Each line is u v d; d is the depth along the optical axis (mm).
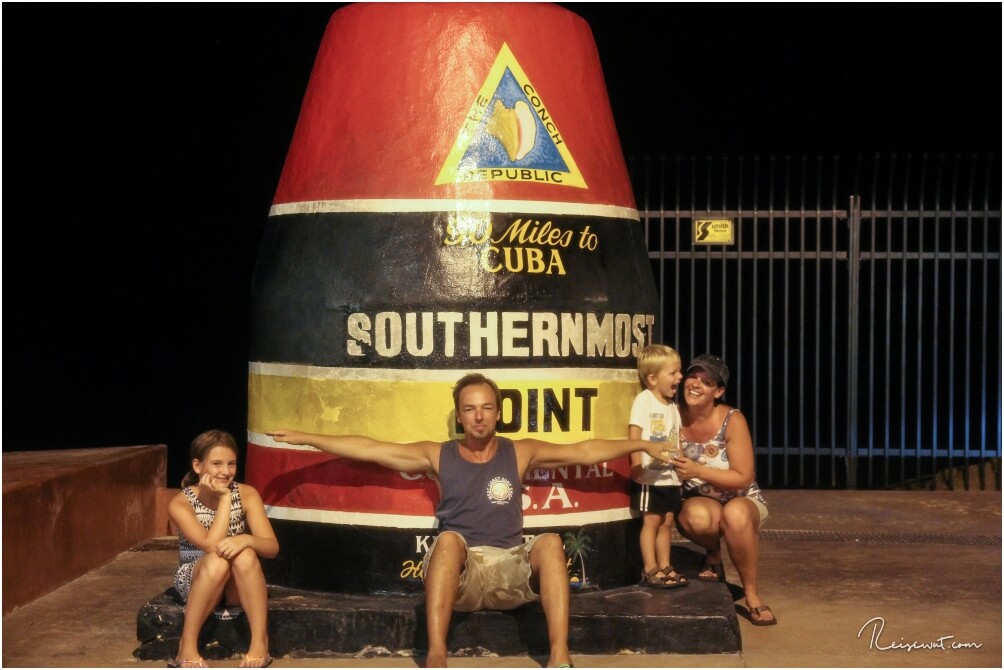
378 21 5637
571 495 5449
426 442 5145
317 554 5461
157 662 4965
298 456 5523
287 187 5805
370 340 5383
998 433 10805
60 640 5289
